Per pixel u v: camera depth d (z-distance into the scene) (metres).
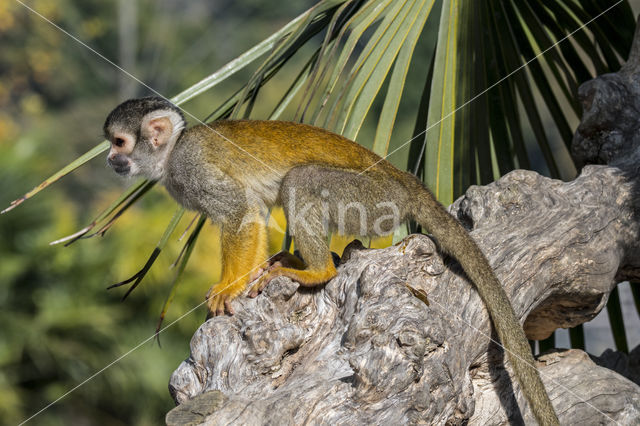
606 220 5.28
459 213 5.60
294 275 4.94
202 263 13.64
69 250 13.49
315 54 6.04
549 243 4.99
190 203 6.07
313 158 5.68
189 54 30.27
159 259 13.47
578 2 6.68
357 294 4.62
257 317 4.66
